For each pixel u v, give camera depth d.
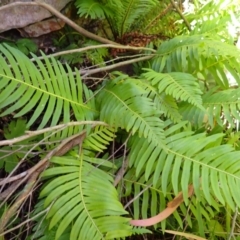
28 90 0.84
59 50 1.15
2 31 1.06
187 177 0.80
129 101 0.87
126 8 1.13
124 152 0.88
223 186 0.78
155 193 0.88
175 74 0.93
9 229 0.80
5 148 0.91
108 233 0.73
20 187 0.90
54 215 0.75
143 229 0.79
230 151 0.85
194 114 0.94
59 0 1.08
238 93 0.94
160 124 0.84
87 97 0.94
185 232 0.91
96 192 0.79
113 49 1.13
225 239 0.94
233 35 1.22
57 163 0.84
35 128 1.02
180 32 1.22
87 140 0.88
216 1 1.23
